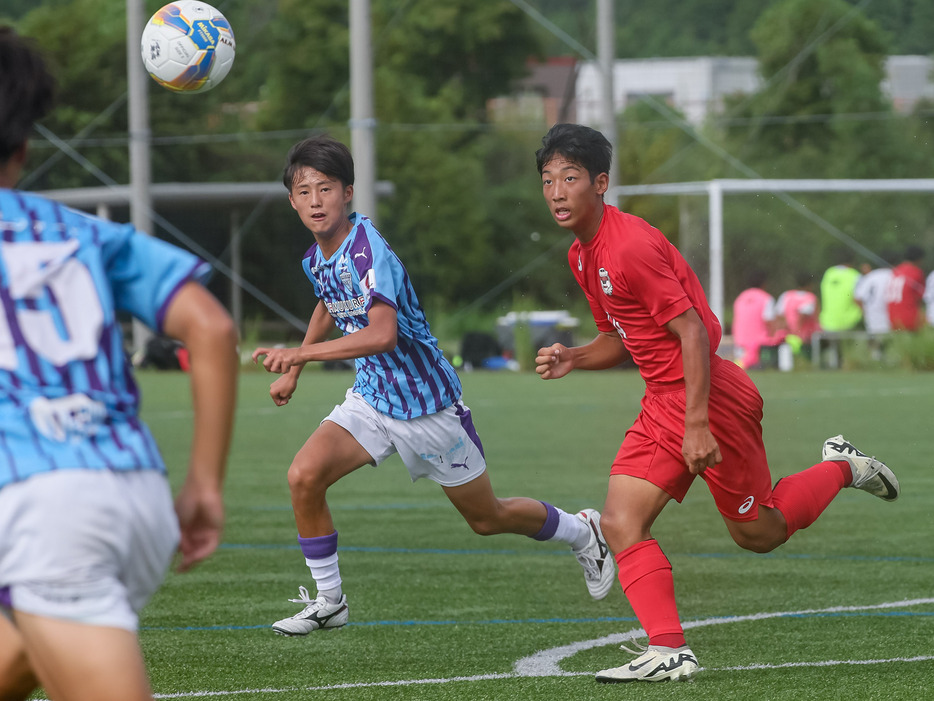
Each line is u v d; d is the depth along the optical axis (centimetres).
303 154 1664
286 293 11850
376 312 1602
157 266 810
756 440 1552
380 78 14462
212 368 804
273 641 1647
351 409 1719
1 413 756
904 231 12656
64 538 748
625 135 13812
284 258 11862
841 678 1429
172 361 7625
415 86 15450
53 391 767
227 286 11538
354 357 1572
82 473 757
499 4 16038
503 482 3247
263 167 13862
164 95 13362
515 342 8144
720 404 1520
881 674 1448
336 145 1680
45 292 777
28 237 787
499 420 4862
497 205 15062
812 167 14262
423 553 2347
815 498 1661
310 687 1406
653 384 1526
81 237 800
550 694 1370
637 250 1464
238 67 15025
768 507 1595
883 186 7869
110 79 13125
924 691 1368
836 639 1641
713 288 7812
